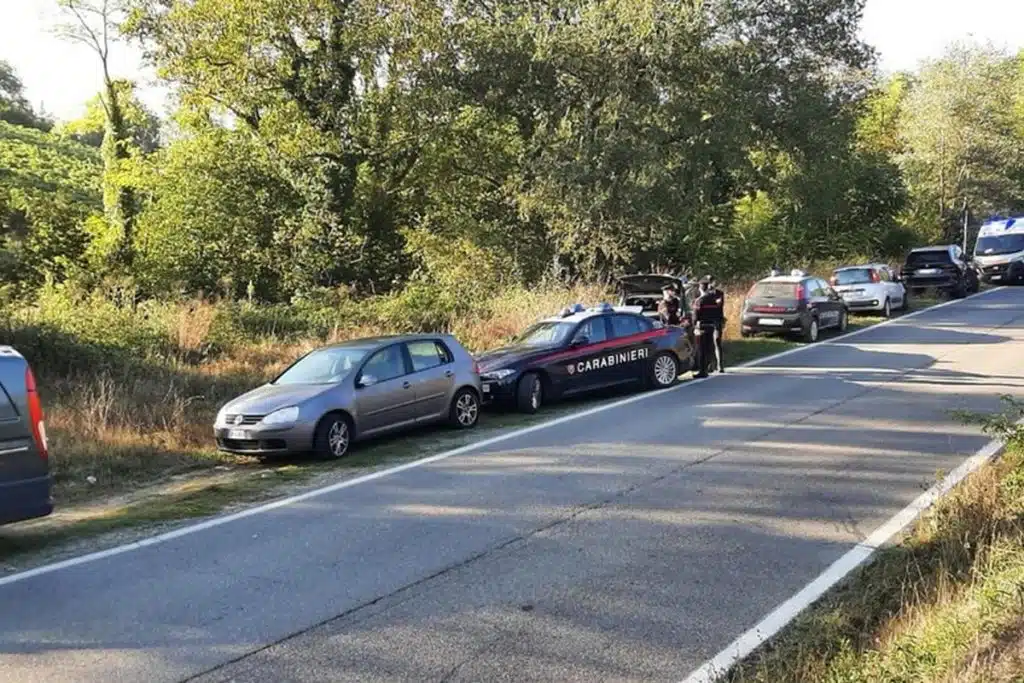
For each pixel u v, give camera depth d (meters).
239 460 10.69
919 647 4.18
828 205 38.06
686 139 25.20
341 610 5.47
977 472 7.56
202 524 7.66
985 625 4.14
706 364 16.17
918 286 31.72
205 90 28.88
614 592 5.65
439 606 5.49
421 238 29.72
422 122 28.59
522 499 7.97
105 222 29.38
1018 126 56.62
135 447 10.75
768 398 13.27
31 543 7.25
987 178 50.94
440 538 6.90
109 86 30.09
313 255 29.72
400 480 9.01
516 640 4.96
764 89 27.20
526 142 26.66
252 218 31.03
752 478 8.45
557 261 25.78
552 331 14.30
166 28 27.80
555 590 5.71
